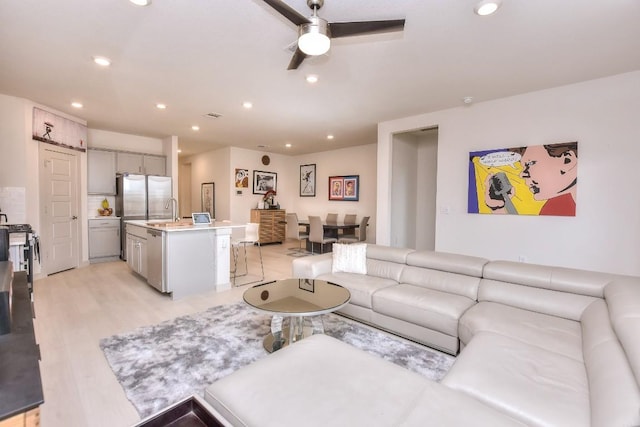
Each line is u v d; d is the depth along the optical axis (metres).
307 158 8.84
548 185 3.67
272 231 8.19
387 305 2.62
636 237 3.21
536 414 1.17
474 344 1.71
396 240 5.70
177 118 5.04
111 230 5.77
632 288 1.76
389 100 4.08
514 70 3.13
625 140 3.23
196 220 4.07
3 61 2.99
